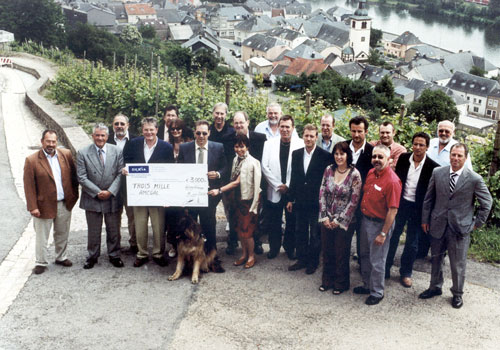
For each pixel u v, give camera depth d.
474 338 5.99
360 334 6.07
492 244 8.32
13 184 12.10
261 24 157.00
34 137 17.38
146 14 158.50
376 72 117.12
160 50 81.88
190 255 7.20
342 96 65.25
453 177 6.45
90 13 135.00
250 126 12.59
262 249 8.17
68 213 7.51
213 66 80.94
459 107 104.31
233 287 7.09
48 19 86.94
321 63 111.44
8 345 5.86
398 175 7.12
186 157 7.41
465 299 6.77
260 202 7.95
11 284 7.19
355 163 7.29
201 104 13.55
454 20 193.75
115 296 6.85
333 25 159.25
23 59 46.31
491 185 8.93
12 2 85.69
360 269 7.49
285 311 6.53
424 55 136.62
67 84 22.34
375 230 6.61
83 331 6.13
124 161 7.52
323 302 6.73
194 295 6.89
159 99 14.97
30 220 9.82
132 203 7.33
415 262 7.81
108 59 68.56
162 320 6.35
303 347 5.86
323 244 6.94
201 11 181.88
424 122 10.44
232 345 5.89
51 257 7.97
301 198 7.34
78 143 13.59
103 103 18.33
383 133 7.29
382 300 6.75
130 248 8.23
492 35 173.00
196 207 7.51
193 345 5.89
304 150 7.32
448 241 6.52
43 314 6.45
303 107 11.34
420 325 6.23
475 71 132.38
